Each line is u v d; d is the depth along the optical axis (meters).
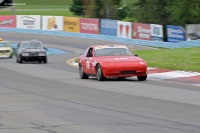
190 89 40.28
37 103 32.09
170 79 49.50
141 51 81.19
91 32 139.50
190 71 54.47
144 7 153.25
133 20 157.25
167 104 31.25
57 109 29.17
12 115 26.84
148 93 37.56
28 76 56.00
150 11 149.75
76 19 143.88
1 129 22.61
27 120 25.12
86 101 33.03
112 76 47.31
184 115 26.67
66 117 26.08
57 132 21.80
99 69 48.22
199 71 53.72
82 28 142.25
